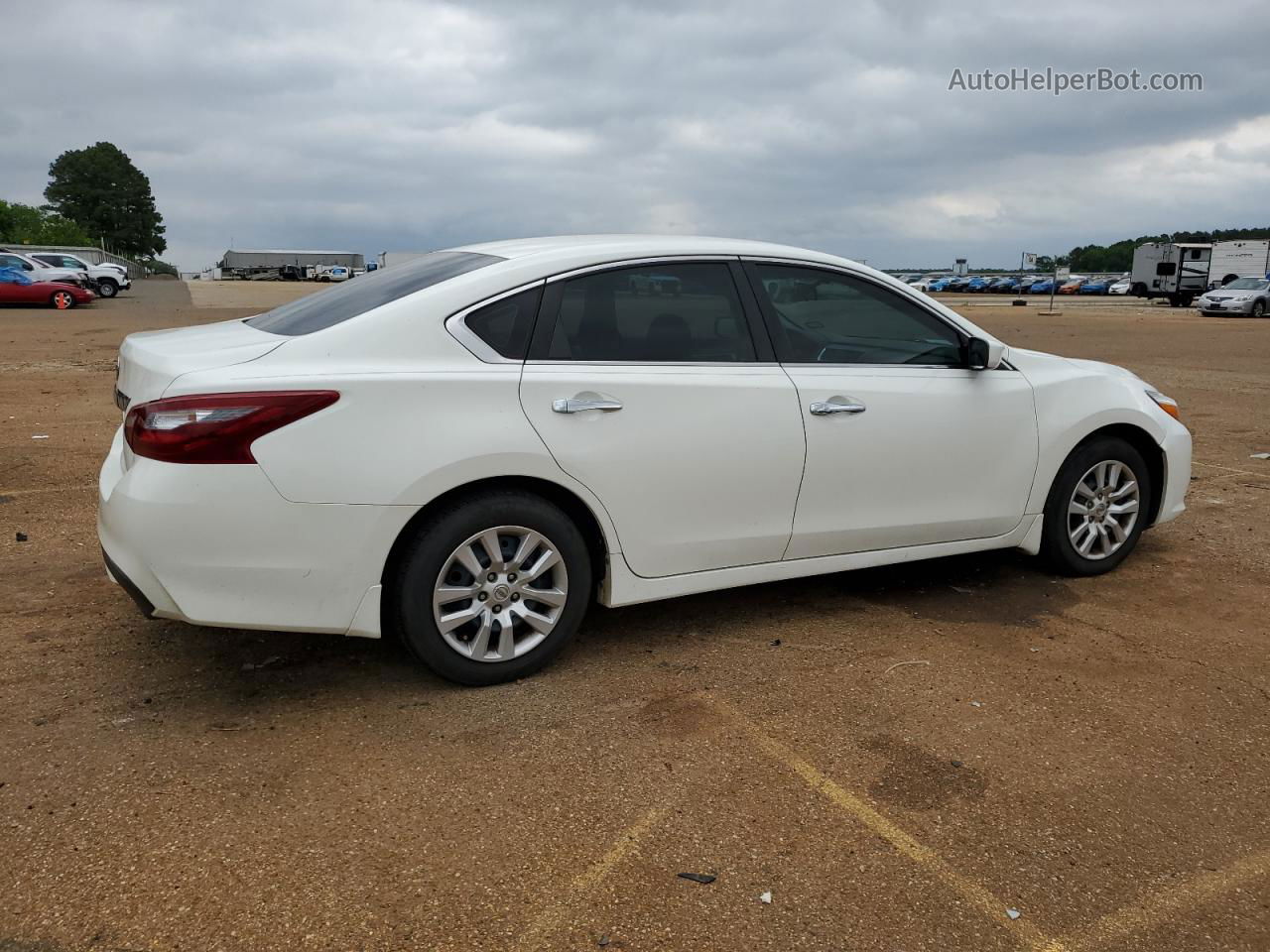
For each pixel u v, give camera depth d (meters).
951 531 4.55
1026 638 4.25
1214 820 2.92
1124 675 3.88
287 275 87.75
